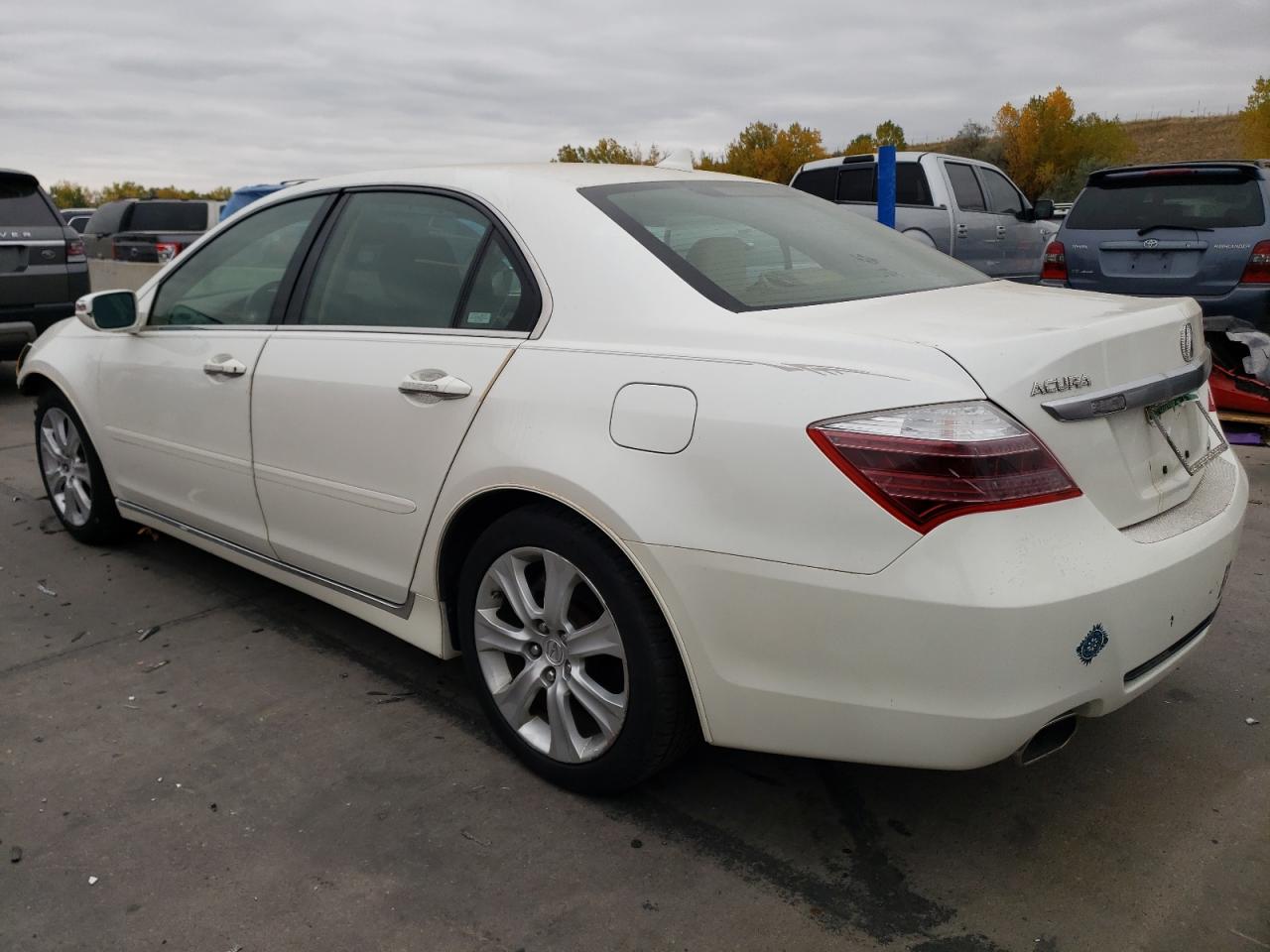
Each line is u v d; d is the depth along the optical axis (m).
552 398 2.42
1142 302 2.51
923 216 10.38
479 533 2.77
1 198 8.12
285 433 3.15
